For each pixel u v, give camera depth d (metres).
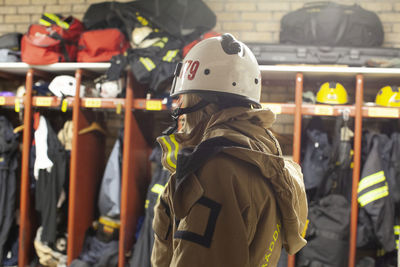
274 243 0.80
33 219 3.44
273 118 0.87
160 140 0.92
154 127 3.78
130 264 3.07
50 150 3.25
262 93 3.66
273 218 0.79
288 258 2.88
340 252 2.81
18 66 3.23
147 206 3.03
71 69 3.31
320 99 3.08
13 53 3.34
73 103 3.19
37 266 3.45
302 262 2.88
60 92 3.22
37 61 3.15
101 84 3.29
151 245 2.97
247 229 0.73
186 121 0.89
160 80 2.96
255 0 3.71
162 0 3.35
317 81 3.43
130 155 3.16
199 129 0.85
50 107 3.40
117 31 3.22
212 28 3.54
